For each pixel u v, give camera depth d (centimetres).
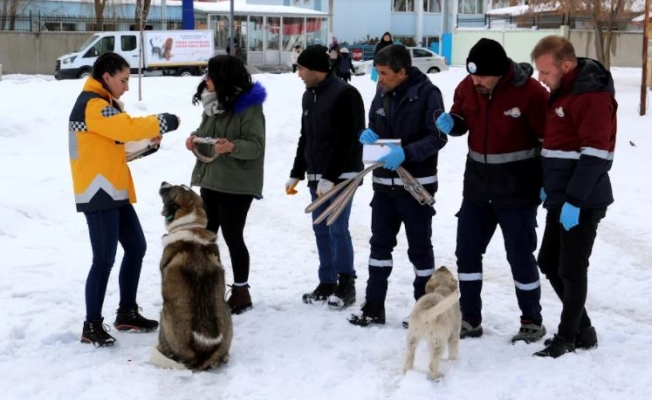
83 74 2597
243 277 566
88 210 482
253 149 537
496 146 481
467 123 496
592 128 431
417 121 507
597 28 2536
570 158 448
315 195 575
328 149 559
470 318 512
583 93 435
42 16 3488
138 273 525
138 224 524
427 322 426
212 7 3434
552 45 441
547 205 464
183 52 2664
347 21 4494
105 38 2609
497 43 469
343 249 573
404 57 504
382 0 4556
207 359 452
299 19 3538
